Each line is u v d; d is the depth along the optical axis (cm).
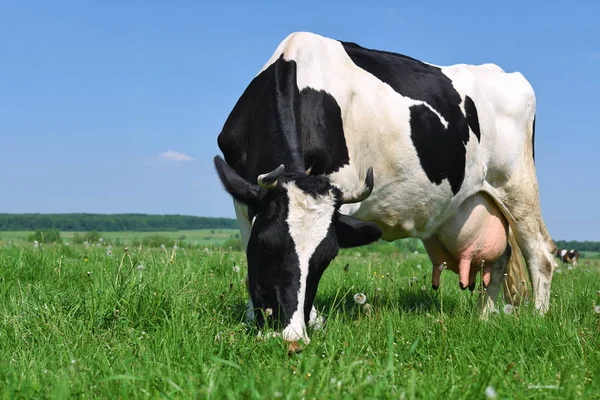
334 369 371
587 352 421
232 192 486
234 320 523
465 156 717
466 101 725
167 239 1677
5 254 823
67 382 318
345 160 611
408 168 663
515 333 477
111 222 10988
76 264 792
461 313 599
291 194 473
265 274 464
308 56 612
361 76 648
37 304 505
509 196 798
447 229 754
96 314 487
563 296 695
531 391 329
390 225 701
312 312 502
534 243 814
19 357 400
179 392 315
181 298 521
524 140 812
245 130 604
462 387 326
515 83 812
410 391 295
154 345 420
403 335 475
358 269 1030
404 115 655
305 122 582
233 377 340
